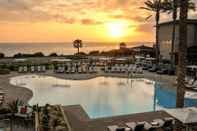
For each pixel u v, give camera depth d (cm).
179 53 1430
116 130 1073
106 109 1622
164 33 3722
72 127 1200
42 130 1060
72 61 3822
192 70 2639
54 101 1786
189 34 3319
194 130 1050
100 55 5212
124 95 2034
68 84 2428
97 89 2242
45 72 2997
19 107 1270
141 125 1101
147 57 4053
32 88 2198
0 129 1084
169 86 2222
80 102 1783
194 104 1644
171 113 1038
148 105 1739
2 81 2409
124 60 3819
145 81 2617
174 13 2880
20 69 2945
